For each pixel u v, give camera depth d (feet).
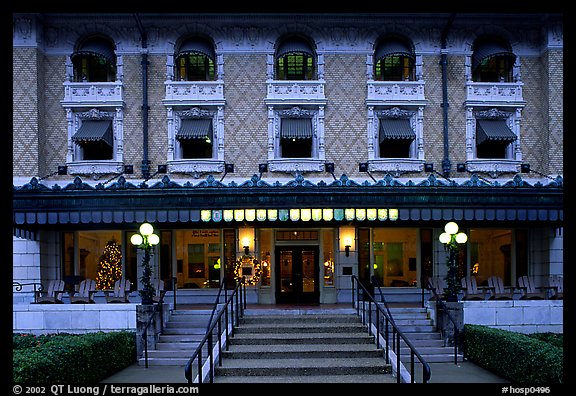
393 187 60.64
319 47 77.20
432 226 74.79
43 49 75.92
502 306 57.57
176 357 52.65
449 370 48.62
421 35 77.71
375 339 48.47
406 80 78.74
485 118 77.66
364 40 77.46
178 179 75.25
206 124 75.72
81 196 60.03
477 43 78.48
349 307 66.44
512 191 60.85
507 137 75.20
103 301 74.08
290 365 42.06
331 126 76.43
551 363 37.40
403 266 76.84
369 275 76.23
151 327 53.93
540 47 78.18
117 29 76.59
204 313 61.00
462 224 73.41
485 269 77.10
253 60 76.95
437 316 56.65
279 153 76.33
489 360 48.03
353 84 77.00
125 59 76.59
